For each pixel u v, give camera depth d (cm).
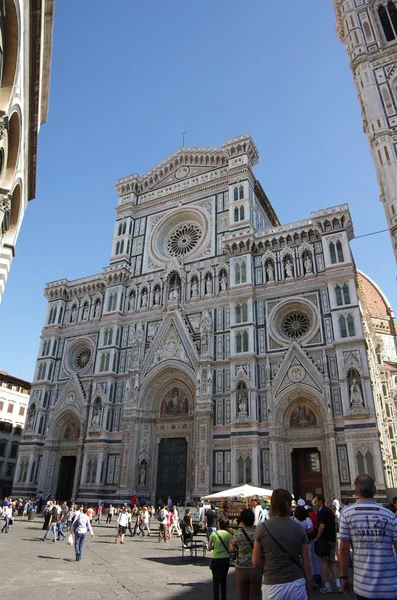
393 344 8775
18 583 1484
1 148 1895
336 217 4759
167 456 4841
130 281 6028
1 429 7606
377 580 676
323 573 1473
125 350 5553
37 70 2088
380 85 4888
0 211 1989
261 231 5256
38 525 4003
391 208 4116
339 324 4269
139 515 3547
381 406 5156
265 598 688
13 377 7994
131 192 6675
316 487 4022
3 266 2291
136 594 1391
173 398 5059
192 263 5603
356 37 5391
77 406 5488
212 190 5997
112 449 5047
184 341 5078
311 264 4784
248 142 5925
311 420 4172
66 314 6388
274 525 730
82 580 1588
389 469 4703
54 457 5434
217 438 4434
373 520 717
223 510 2705
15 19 1683
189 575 1802
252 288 4912
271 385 4372
